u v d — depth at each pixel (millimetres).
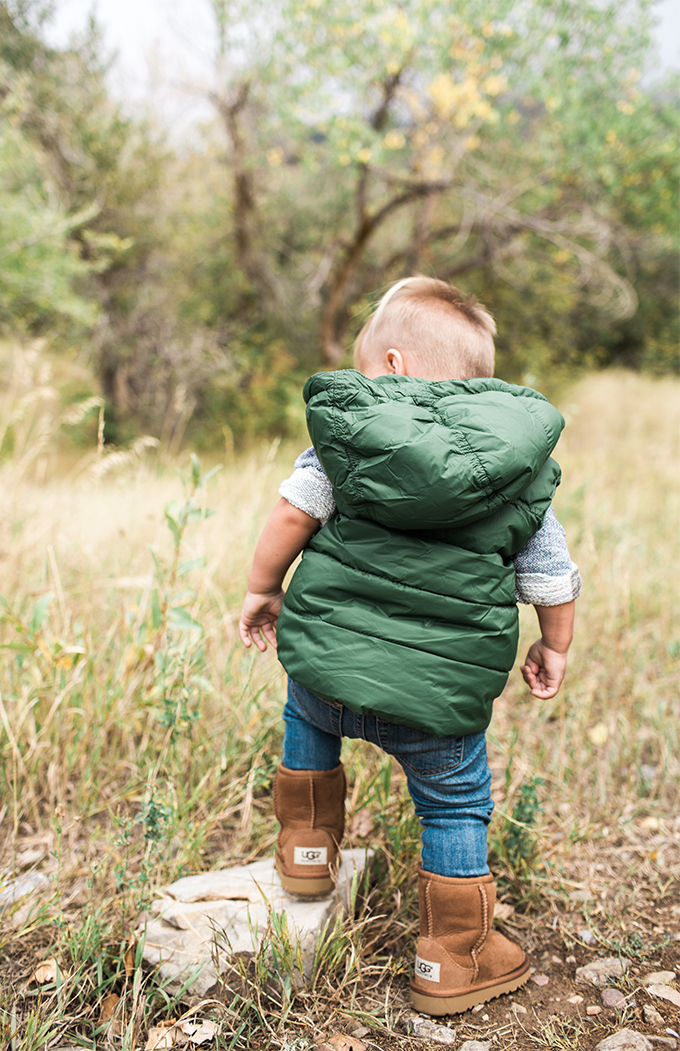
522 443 1347
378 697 1418
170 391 11727
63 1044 1464
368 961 1695
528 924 1864
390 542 1433
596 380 14727
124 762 2297
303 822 1724
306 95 8805
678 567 4289
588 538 3553
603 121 8992
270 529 1590
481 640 1433
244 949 1604
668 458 8305
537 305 13891
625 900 1941
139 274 11594
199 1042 1461
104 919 1760
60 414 10367
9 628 2664
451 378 1705
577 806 2328
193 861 1943
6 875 1877
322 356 12328
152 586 2582
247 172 11180
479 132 10805
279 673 2748
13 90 7910
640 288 17281
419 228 11641
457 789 1547
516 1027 1524
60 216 8305
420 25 8328
